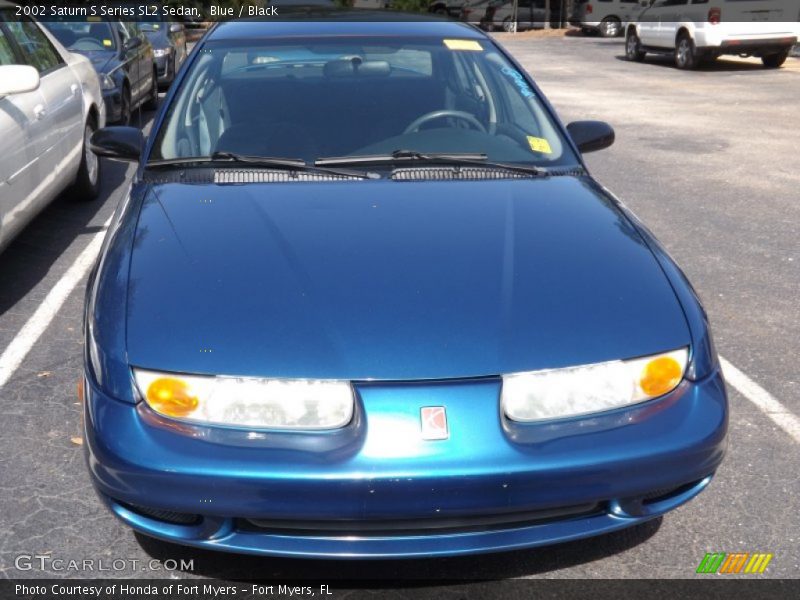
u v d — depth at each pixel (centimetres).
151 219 307
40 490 312
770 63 1811
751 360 425
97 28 1011
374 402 231
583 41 2677
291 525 237
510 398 236
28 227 637
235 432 232
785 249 600
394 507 229
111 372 243
